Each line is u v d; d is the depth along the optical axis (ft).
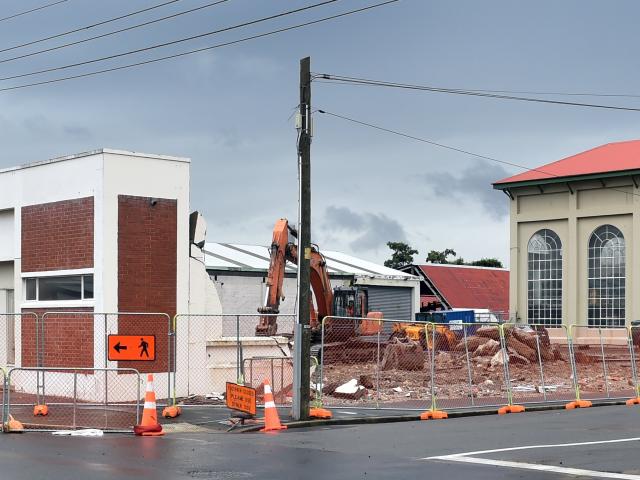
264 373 96.27
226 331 197.77
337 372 111.04
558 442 56.49
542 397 92.99
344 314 175.42
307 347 71.72
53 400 84.07
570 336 91.56
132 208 86.53
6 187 95.35
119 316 85.30
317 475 43.32
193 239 92.84
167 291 88.48
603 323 226.17
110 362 83.76
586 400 88.94
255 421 68.59
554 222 236.84
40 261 90.94
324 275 142.72
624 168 218.79
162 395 87.25
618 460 48.29
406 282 246.88
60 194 88.94
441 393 95.50
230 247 231.91
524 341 145.07
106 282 84.38
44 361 88.74
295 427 67.87
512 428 65.51
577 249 230.89
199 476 42.75
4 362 94.32
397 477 42.80
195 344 90.79
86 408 76.28
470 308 268.41
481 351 141.18
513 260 242.37
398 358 118.32
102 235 84.43
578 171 228.43
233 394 69.77
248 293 205.67
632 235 221.25
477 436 60.29
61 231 88.74
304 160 73.46
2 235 97.30
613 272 225.35
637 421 70.59
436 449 53.26
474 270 289.53
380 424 70.54
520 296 241.35
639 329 156.25
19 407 78.28
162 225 88.48
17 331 91.97
